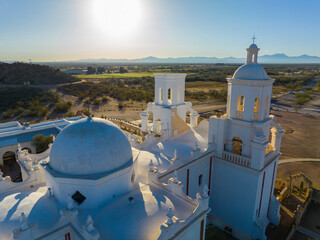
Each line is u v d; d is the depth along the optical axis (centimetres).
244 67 1989
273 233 2212
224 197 2258
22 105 8375
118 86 13975
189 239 1367
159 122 2789
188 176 2023
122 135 1565
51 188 1467
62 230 1212
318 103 9712
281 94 12044
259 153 1902
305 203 2644
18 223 1191
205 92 12075
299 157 4209
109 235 1179
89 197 1366
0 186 1537
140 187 1623
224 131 2141
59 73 14900
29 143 3950
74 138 1383
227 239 2156
